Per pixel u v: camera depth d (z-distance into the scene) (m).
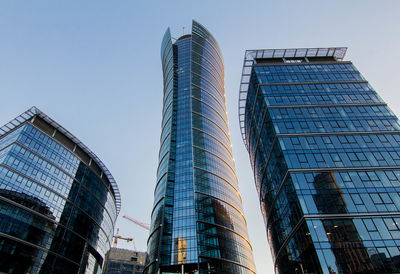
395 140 58.38
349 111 65.69
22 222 71.62
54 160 89.69
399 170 52.81
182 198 98.75
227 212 103.12
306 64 81.88
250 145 92.19
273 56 90.19
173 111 134.75
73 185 94.19
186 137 121.19
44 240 76.06
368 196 49.19
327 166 54.56
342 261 41.62
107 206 116.06
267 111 68.94
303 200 49.56
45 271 73.25
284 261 59.16
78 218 92.12
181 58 165.38
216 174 113.19
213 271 82.12
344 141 58.94
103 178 115.00
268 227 75.62
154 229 96.25
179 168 109.19
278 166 60.84
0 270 62.53
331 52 89.12
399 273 39.69
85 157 106.06
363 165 54.19
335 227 45.53
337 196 49.53
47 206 80.88
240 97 98.75
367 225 45.28
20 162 77.88
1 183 70.44
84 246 92.44
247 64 91.38
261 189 80.56
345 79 75.19
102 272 113.19
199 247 85.12
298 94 71.75
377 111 65.06
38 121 89.88
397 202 48.03
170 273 81.94
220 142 131.50
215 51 188.50
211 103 147.88
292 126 63.31
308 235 45.69
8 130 89.31
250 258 98.56
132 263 167.25
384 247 42.47
